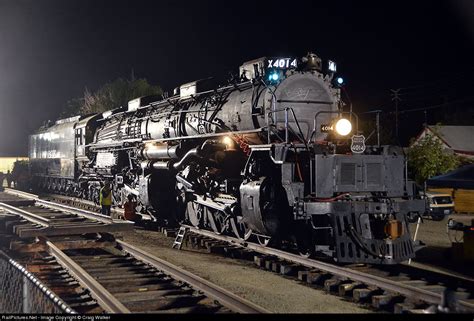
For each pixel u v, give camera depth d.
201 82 15.95
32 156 37.66
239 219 12.92
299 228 11.40
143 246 14.23
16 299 8.34
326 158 10.74
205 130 14.55
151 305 7.96
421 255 13.01
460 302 7.45
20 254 12.67
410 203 10.95
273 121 11.81
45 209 18.83
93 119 24.84
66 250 13.29
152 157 17.22
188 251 13.52
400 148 11.59
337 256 9.98
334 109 12.56
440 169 27.06
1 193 30.14
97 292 8.01
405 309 7.61
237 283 9.87
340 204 10.28
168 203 17.09
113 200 21.56
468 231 12.02
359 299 8.53
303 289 9.41
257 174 12.09
